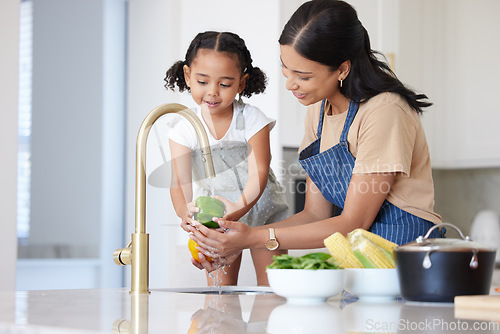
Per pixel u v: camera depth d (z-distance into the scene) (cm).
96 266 329
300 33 151
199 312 90
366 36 162
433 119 366
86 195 327
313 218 181
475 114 353
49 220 318
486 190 383
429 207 168
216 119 172
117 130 333
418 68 356
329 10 151
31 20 315
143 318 83
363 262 112
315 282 101
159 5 308
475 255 98
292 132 301
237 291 142
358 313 89
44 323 78
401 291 103
